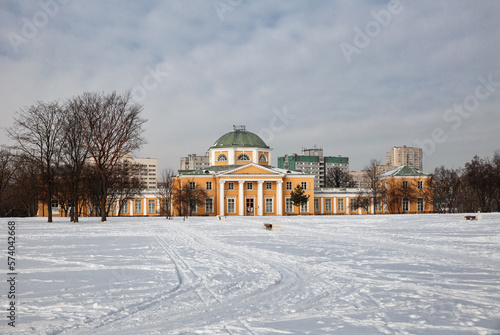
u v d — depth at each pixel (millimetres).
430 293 12906
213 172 102438
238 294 12898
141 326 9781
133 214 106875
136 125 62156
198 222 60656
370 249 24094
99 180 63438
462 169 100938
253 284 14312
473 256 20922
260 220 66062
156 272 16703
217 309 11242
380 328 9578
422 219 61375
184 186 95438
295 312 10938
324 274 16125
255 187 103812
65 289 13602
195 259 20438
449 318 10320
